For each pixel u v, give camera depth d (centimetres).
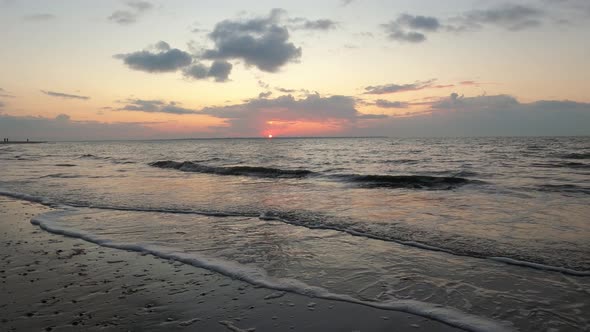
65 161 3041
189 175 1773
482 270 450
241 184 1388
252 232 654
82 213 829
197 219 764
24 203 989
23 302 375
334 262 491
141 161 2973
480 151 3612
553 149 3725
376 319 337
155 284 421
